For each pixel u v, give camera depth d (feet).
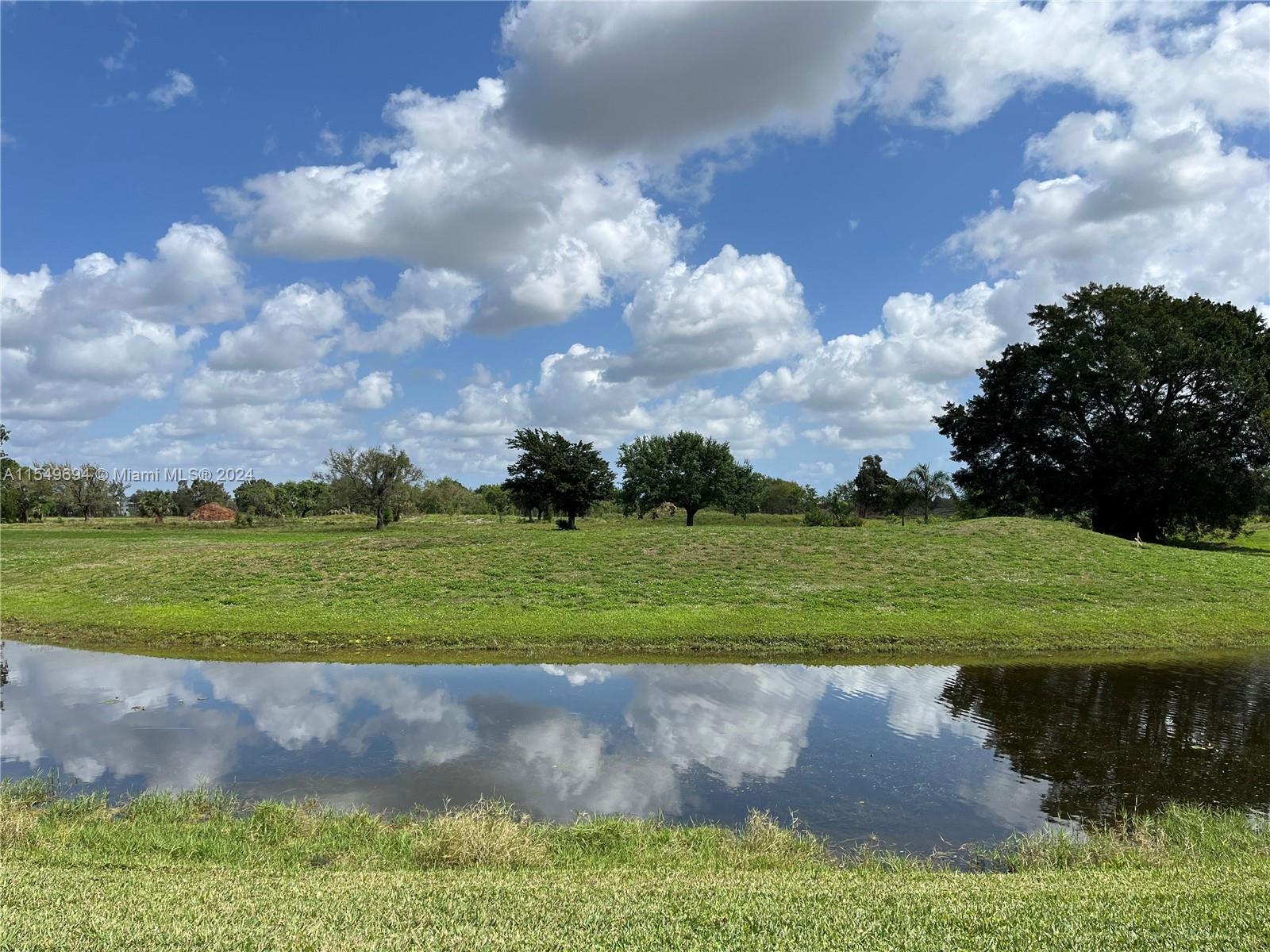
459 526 225.56
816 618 67.31
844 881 21.26
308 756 36.11
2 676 51.98
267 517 293.43
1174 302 154.51
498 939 15.97
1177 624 67.92
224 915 17.30
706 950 15.44
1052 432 154.51
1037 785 33.14
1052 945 15.78
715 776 33.99
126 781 32.83
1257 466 142.51
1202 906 17.95
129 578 84.58
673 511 265.34
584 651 59.41
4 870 21.11
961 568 86.33
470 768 34.63
